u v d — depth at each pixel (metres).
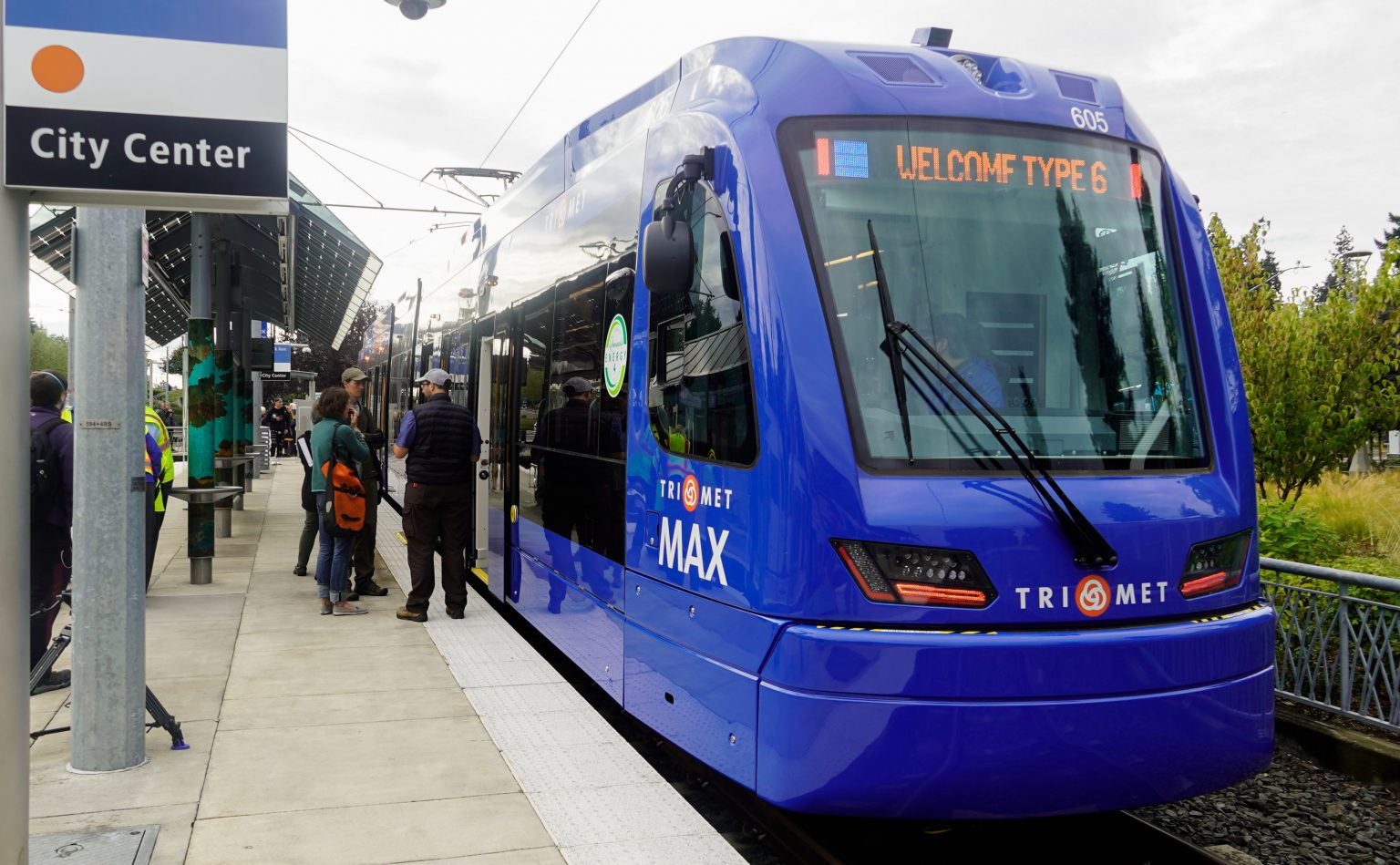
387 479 18.58
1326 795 5.39
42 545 6.16
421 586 8.11
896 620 3.61
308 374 34.84
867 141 4.16
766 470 3.84
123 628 4.67
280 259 15.41
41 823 4.03
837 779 3.58
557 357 6.65
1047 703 3.59
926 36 4.83
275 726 5.33
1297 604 6.58
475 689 6.08
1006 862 4.49
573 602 6.02
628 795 4.36
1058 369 4.13
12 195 3.13
